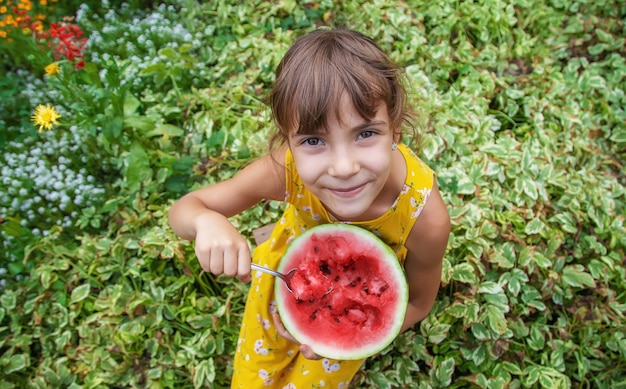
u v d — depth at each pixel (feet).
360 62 1.79
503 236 3.15
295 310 2.18
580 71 4.27
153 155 3.73
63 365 3.08
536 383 2.93
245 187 2.34
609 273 3.15
